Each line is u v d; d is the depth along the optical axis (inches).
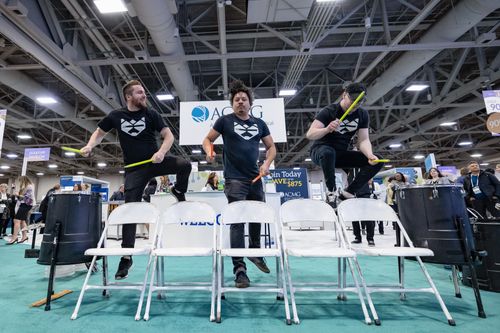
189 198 155.6
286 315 62.1
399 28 229.6
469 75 285.1
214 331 57.6
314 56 274.2
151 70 290.4
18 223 215.9
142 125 85.1
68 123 407.5
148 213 82.9
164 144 82.7
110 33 202.2
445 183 75.1
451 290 85.2
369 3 208.7
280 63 286.0
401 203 78.7
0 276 107.8
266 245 137.4
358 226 173.3
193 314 67.2
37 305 73.0
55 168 666.8
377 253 63.8
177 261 131.2
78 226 77.2
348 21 229.0
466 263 66.9
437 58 276.2
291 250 67.1
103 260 81.7
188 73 250.5
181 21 216.2
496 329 58.1
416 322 62.1
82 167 647.8
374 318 61.2
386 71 259.0
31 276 107.6
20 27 165.5
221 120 86.5
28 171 711.7
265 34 232.4
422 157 607.8
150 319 64.2
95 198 83.5
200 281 95.3
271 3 174.1
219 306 63.9
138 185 84.8
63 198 77.4
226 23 226.8
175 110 342.6
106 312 68.8
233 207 80.5
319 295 82.1
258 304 74.1
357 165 88.3
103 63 209.8
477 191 172.4
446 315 61.6
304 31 204.1
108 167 674.2
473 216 97.0
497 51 267.0
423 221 72.2
